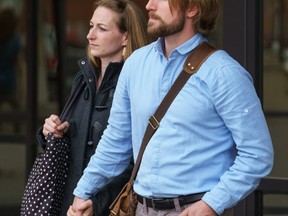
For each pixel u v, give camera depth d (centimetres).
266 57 1362
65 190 554
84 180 519
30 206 541
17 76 1423
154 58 475
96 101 549
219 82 445
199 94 450
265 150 446
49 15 1170
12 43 1420
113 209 499
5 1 1416
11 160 1212
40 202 541
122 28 553
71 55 1156
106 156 510
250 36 677
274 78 1352
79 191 520
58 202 552
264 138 447
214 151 454
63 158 549
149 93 468
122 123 504
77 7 1169
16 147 1209
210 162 455
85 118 549
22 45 1416
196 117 450
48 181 542
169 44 468
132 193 488
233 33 680
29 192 544
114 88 546
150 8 463
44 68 1172
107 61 557
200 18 461
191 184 455
